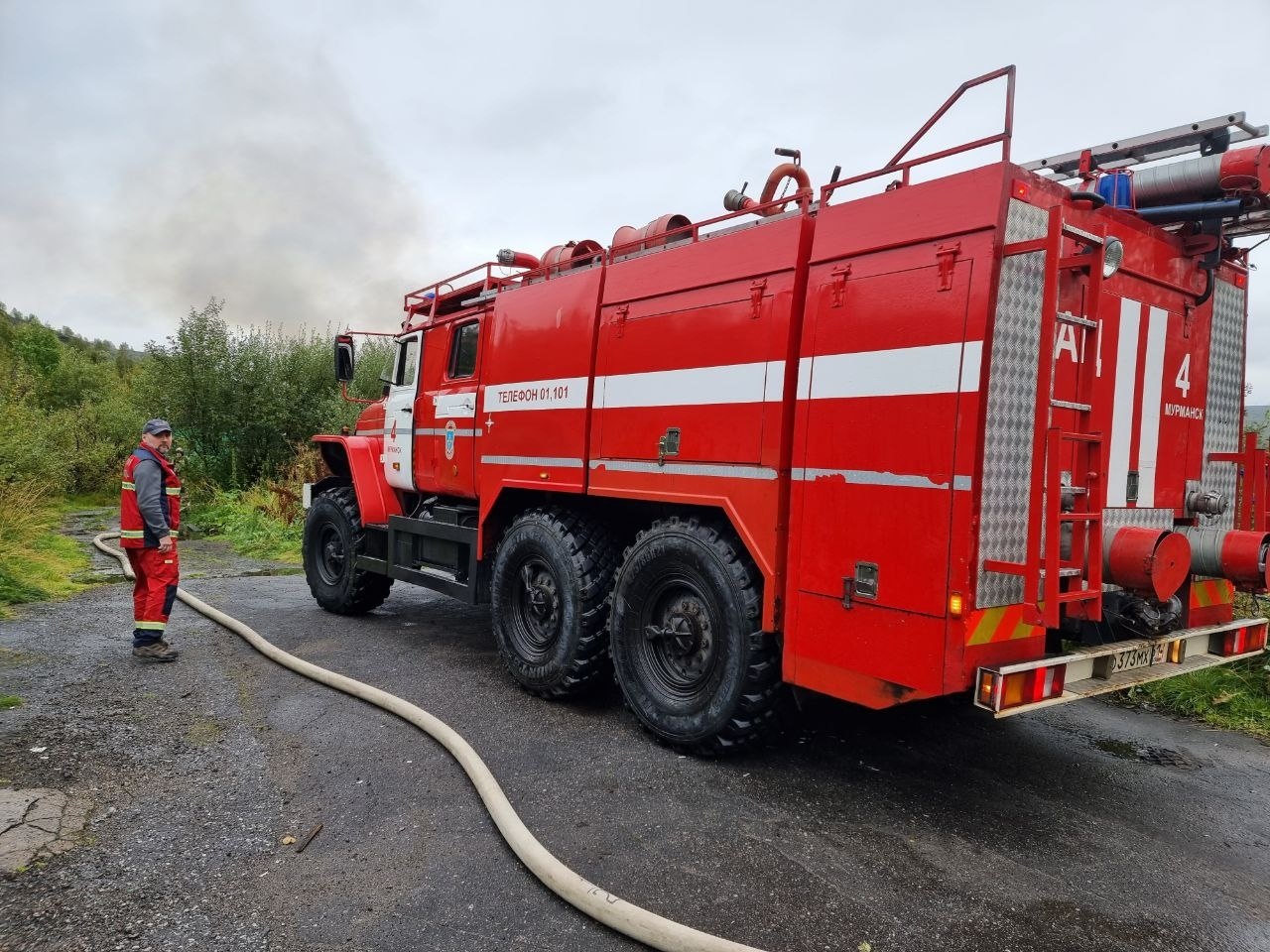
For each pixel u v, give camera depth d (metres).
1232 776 3.91
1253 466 3.88
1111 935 2.55
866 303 3.19
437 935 2.50
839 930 2.54
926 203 3.05
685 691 4.05
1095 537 3.05
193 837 3.08
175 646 5.94
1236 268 4.09
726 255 3.82
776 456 3.52
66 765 3.69
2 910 2.56
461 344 5.98
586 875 2.85
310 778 3.63
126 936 2.45
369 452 7.06
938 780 3.78
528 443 5.05
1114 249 3.02
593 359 4.56
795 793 3.58
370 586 7.09
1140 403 3.54
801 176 4.14
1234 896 2.80
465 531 5.59
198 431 16.05
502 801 3.27
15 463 10.72
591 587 4.56
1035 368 2.98
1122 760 4.11
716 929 2.53
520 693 4.99
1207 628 3.72
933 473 2.93
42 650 5.73
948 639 2.88
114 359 31.52
